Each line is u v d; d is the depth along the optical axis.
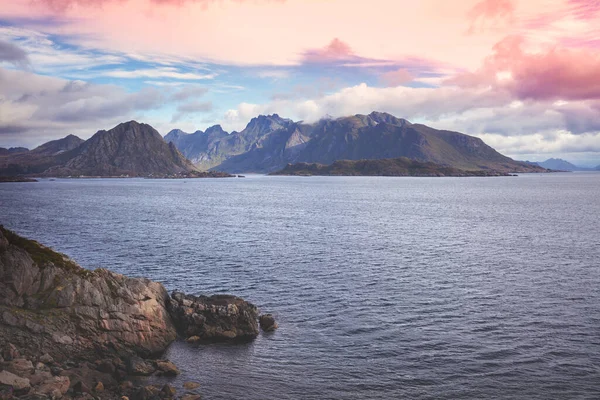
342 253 86.69
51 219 140.12
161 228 121.19
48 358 37.41
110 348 41.84
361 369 38.78
